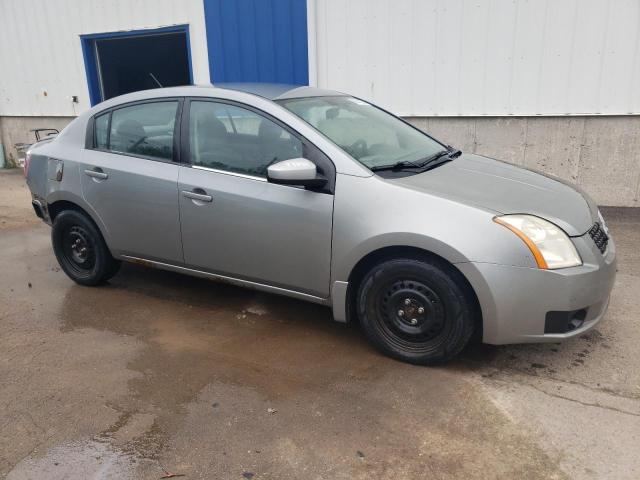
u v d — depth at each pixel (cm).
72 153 450
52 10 1023
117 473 253
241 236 371
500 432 275
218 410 298
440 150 421
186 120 396
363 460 258
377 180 331
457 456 259
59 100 1077
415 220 313
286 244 356
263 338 379
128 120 427
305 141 352
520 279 299
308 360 349
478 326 333
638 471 248
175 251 408
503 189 346
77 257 476
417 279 324
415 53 745
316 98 412
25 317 420
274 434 278
